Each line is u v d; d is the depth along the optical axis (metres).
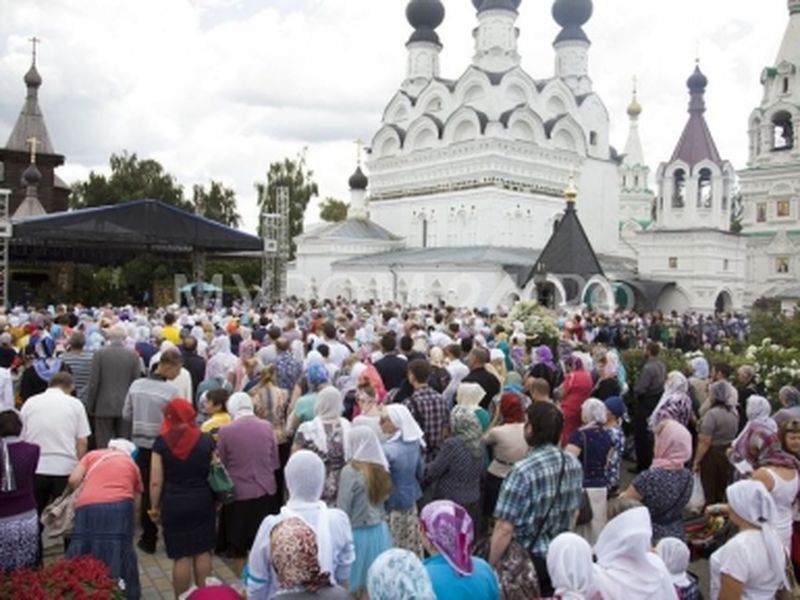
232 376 12.12
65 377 8.54
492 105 54.88
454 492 7.17
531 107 56.50
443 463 7.20
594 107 61.28
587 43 63.62
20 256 42.94
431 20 64.31
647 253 55.75
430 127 57.97
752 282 61.44
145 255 45.69
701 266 53.22
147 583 8.09
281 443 9.58
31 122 66.88
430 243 57.47
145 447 8.91
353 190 64.25
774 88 62.16
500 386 10.34
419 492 7.46
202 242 29.38
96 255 44.97
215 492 7.04
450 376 10.79
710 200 55.09
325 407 7.68
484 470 8.08
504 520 5.65
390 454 7.19
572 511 5.88
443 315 23.61
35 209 57.75
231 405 7.94
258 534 5.26
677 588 5.07
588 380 10.95
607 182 60.78
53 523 6.91
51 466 8.02
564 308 28.45
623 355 15.12
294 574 4.38
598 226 60.16
